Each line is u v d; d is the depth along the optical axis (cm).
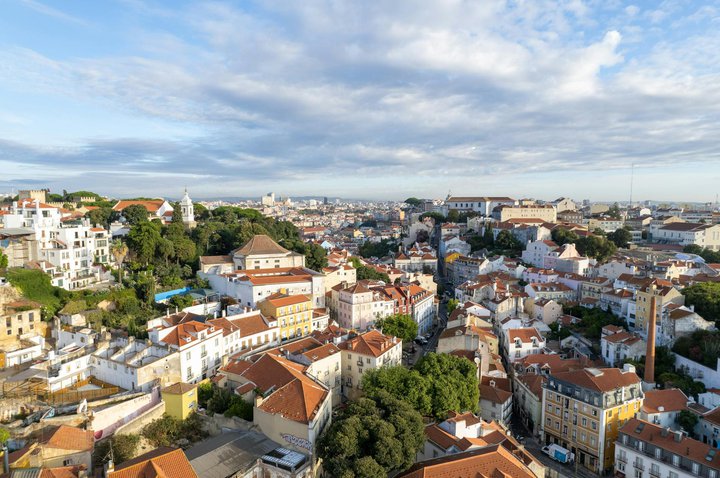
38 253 13450
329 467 6738
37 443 6344
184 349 9181
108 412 7506
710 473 7681
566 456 9756
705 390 11388
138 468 5922
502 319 15975
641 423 9081
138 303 13000
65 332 10350
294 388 8075
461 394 9556
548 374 11756
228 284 14812
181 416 8081
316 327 13912
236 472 6706
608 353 13325
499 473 6756
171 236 17588
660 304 13862
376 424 7081
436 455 7988
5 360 9156
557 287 18350
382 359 10838
